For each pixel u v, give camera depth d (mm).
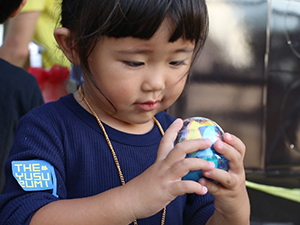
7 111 1673
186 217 1353
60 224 972
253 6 2314
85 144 1185
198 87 2318
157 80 1046
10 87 1702
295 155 2492
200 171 1021
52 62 2588
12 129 1687
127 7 970
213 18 2291
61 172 1118
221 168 1036
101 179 1181
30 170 1075
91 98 1242
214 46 2307
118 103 1089
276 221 2281
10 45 2062
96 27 1031
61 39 1188
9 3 1647
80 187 1157
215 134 1066
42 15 2498
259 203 2395
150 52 1023
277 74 2414
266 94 2408
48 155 1095
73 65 1271
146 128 1324
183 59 1092
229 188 1034
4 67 1733
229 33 2309
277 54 2391
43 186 1072
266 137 2455
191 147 962
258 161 2473
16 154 1105
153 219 1238
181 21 1006
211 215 1286
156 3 972
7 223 1006
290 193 2408
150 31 979
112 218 958
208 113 2350
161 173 958
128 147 1235
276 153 2482
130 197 962
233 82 2355
